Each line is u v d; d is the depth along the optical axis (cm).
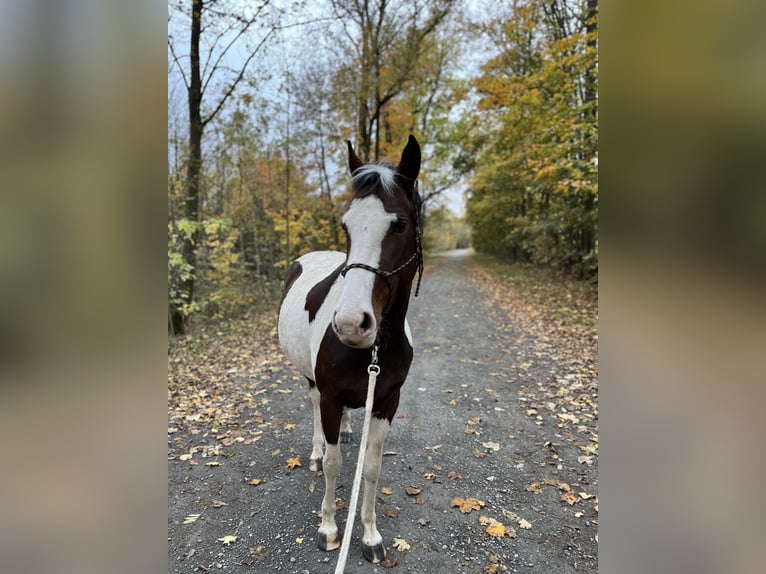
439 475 286
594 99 730
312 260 325
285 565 213
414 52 1157
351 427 354
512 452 315
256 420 377
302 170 1066
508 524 239
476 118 1244
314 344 217
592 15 757
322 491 274
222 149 837
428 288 1218
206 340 645
